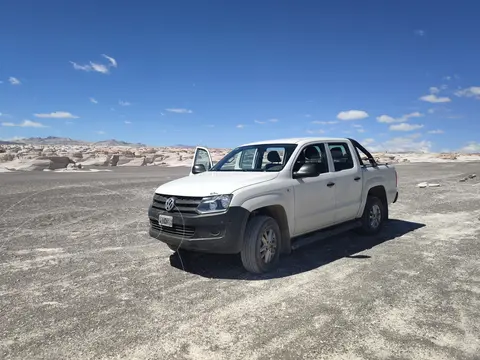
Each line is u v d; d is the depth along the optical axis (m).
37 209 10.41
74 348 3.27
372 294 4.34
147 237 7.43
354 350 3.14
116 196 13.21
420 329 3.49
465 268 5.25
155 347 3.26
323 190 6.12
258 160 6.23
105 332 3.54
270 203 5.23
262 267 5.16
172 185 5.55
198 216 4.86
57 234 7.66
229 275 5.14
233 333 3.48
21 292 4.57
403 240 6.98
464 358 3.01
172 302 4.22
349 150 7.05
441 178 21.48
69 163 33.69
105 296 4.43
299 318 3.75
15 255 6.16
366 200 7.18
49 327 3.66
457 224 8.41
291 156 5.89
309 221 5.90
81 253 6.28
